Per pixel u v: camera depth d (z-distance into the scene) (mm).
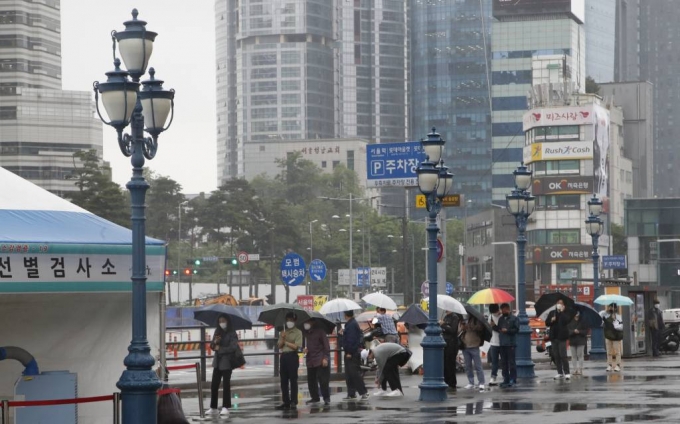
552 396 45750
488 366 72312
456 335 51906
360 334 47219
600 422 34594
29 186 33938
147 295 33438
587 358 79750
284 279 74625
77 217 32500
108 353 33312
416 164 70500
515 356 54656
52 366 32750
